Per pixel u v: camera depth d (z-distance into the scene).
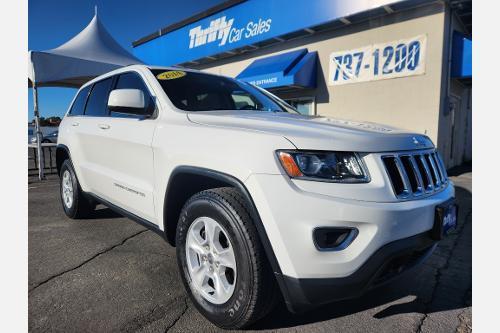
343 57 9.36
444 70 7.89
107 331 1.95
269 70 10.12
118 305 2.23
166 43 14.93
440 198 2.02
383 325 2.05
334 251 1.65
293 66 9.95
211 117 2.28
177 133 2.26
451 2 7.59
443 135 8.29
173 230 2.44
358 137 1.84
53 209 4.79
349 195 1.67
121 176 2.92
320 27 9.55
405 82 8.28
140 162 2.62
